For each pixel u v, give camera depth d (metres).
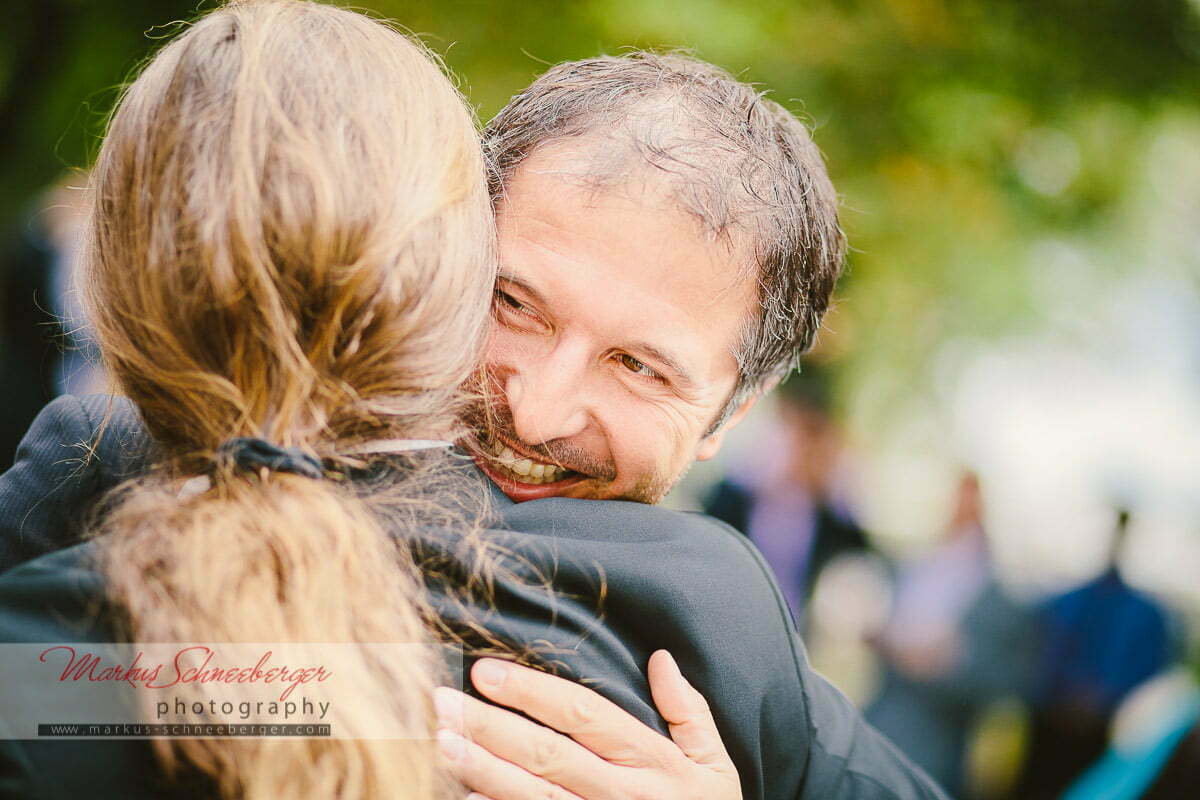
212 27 0.94
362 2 3.69
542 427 1.08
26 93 3.72
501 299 1.10
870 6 4.71
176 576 0.78
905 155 4.93
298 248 0.83
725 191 1.10
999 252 5.65
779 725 1.16
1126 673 4.53
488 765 0.90
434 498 0.96
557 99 1.17
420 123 0.93
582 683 0.97
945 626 4.69
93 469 1.13
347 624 0.79
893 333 5.66
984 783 4.85
